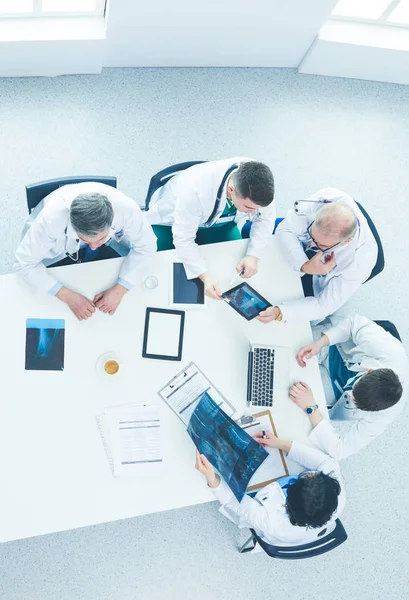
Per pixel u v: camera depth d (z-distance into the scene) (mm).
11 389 2162
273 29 3174
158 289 2334
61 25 2986
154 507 2178
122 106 3258
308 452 2312
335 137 3473
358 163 3457
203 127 3322
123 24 2963
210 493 2229
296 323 2436
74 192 1991
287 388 2375
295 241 2455
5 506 2092
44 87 3193
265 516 2215
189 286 2354
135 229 2133
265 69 3496
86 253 2494
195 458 2232
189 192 2123
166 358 2289
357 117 3535
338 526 2336
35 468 2129
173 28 3064
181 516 2873
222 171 2072
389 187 3461
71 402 2191
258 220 2334
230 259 2412
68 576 2734
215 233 2596
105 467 2170
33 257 2125
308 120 3467
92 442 2180
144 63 3299
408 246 3389
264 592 2861
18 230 2994
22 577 2697
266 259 2459
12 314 2203
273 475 2328
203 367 2316
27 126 3125
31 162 3084
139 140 3229
